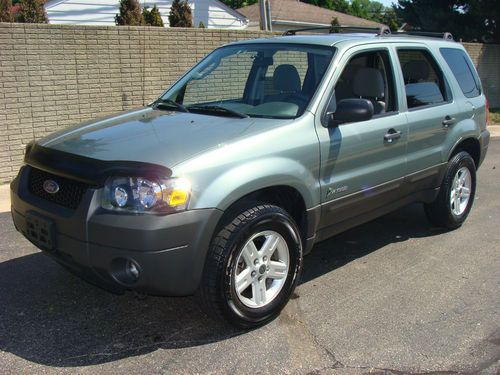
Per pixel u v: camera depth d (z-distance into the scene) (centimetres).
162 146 335
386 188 461
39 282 429
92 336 352
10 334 352
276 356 334
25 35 767
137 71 891
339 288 434
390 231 579
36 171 364
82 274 340
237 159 337
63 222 325
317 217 397
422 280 452
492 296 423
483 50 1684
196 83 479
